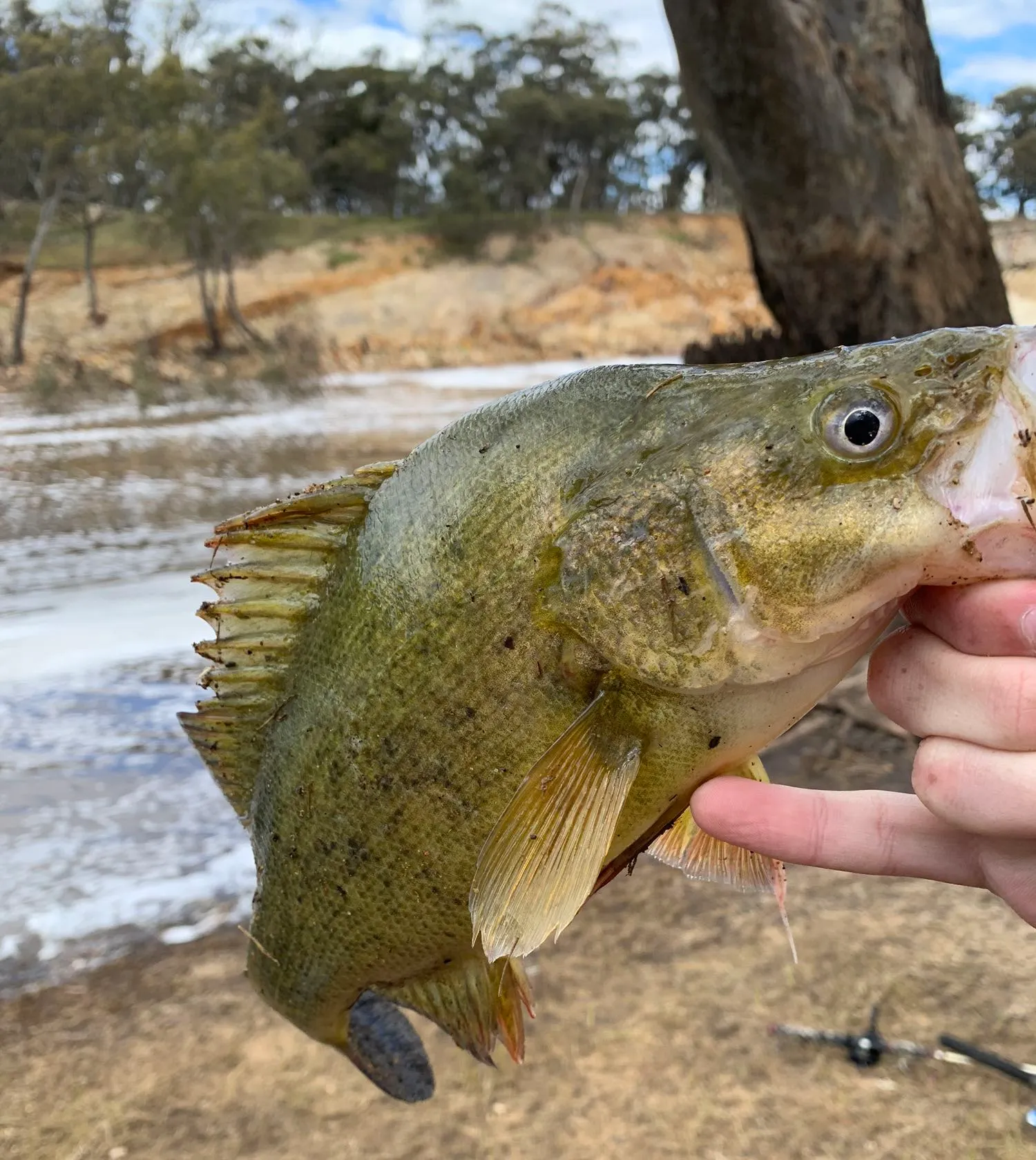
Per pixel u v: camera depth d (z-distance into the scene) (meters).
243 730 0.36
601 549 0.30
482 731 0.31
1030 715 0.24
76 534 1.87
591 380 0.32
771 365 0.30
